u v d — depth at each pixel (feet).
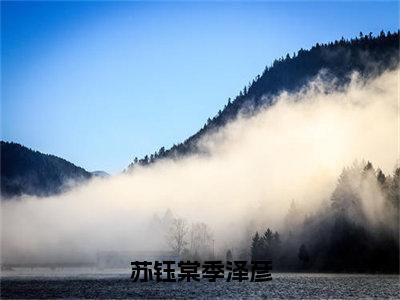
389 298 217.56
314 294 231.30
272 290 248.52
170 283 294.25
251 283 292.81
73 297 221.66
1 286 282.77
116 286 276.21
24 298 220.02
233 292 239.30
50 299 214.90
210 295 226.17
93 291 247.09
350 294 232.32
